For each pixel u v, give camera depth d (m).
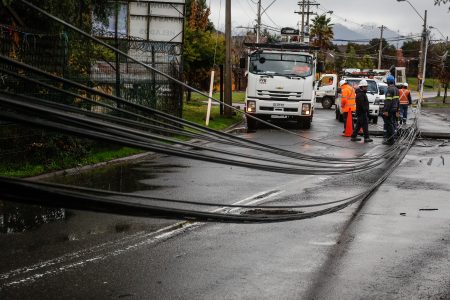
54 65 11.63
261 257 6.16
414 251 6.54
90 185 10.09
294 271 5.71
